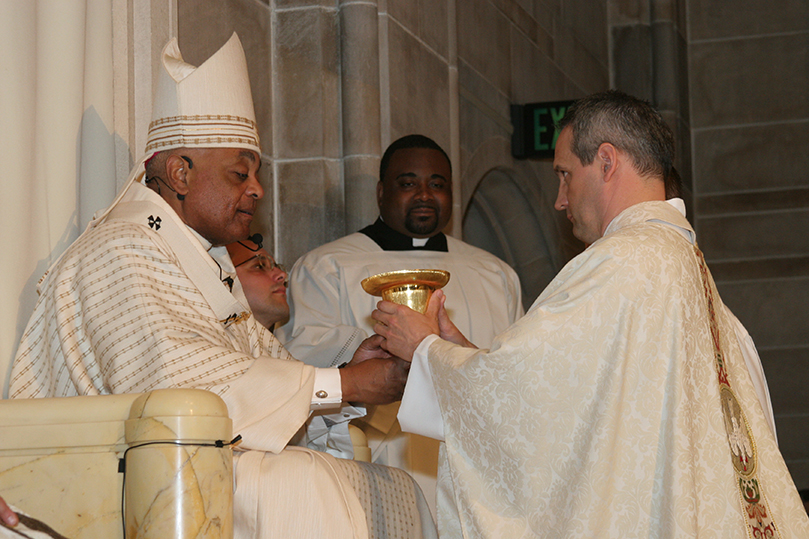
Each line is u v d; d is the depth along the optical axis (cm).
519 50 793
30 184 307
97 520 204
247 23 505
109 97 361
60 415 209
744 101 1049
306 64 538
